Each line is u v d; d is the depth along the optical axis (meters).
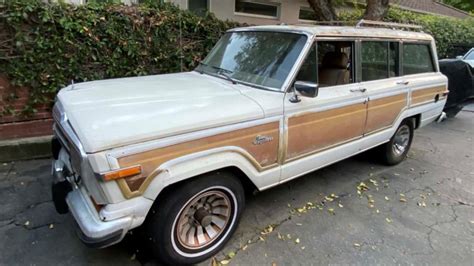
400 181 4.05
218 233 2.56
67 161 2.39
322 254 2.61
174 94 2.51
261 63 3.00
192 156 2.14
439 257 2.64
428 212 3.34
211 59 3.58
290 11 9.43
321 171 4.22
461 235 2.96
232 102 2.45
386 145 4.26
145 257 2.49
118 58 4.61
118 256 2.49
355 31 3.37
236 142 2.37
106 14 4.40
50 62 4.18
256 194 3.53
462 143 5.74
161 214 2.19
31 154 4.14
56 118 2.44
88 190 1.94
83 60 4.37
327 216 3.16
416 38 4.21
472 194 3.79
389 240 2.83
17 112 4.16
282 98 2.66
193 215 2.40
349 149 3.46
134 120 2.01
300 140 2.84
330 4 6.73
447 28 10.97
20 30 3.92
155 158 1.98
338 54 3.28
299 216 3.13
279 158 2.71
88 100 2.28
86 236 1.93
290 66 2.80
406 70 4.11
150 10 4.73
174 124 2.07
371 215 3.22
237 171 2.51
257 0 8.76
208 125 2.20
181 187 2.21
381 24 3.99
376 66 3.66
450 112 7.14
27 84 4.12
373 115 3.61
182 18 5.00
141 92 2.53
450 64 6.88
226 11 8.18
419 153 5.14
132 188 1.93
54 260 2.41
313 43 2.90
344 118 3.23
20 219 2.87
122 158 1.86
